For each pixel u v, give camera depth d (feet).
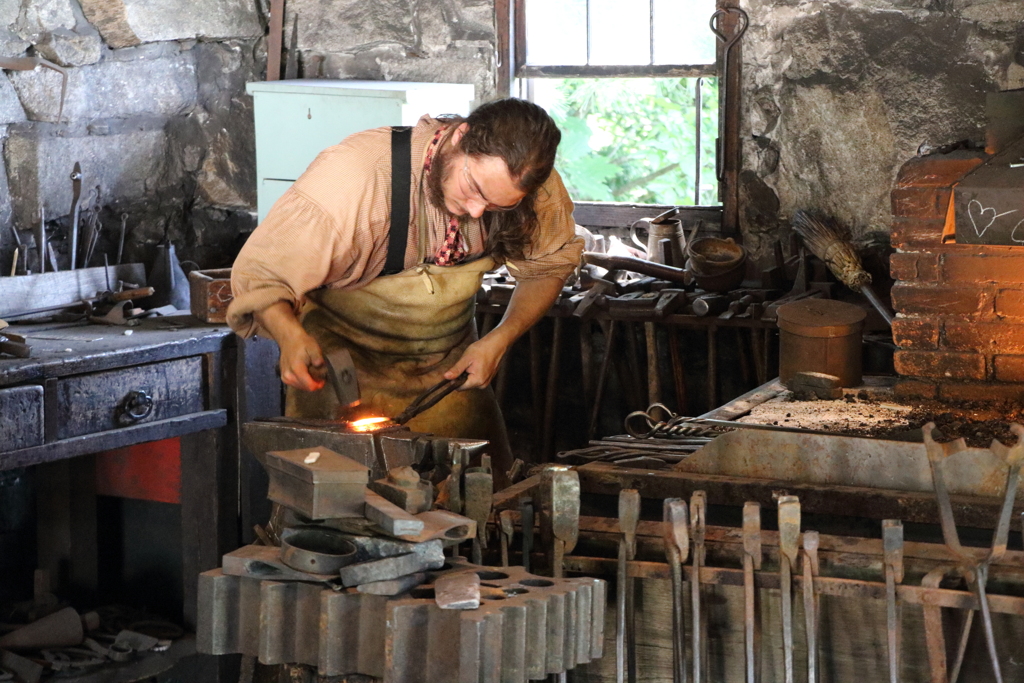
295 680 5.60
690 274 13.35
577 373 14.51
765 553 6.25
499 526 6.50
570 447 14.73
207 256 15.64
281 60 15.37
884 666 6.21
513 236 8.87
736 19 13.56
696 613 5.98
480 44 14.75
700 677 6.03
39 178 13.43
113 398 11.41
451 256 8.95
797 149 13.55
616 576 6.55
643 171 23.07
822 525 7.11
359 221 8.46
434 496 6.56
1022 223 8.55
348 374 7.81
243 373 12.49
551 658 5.48
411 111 13.37
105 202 14.39
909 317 10.26
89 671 12.03
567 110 22.58
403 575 5.39
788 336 10.62
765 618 6.33
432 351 9.48
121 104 14.33
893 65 12.92
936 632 5.81
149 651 12.50
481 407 9.78
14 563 13.75
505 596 5.39
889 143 13.09
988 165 9.00
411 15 14.90
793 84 13.42
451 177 7.80
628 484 7.67
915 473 7.20
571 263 9.54
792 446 7.48
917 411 9.60
